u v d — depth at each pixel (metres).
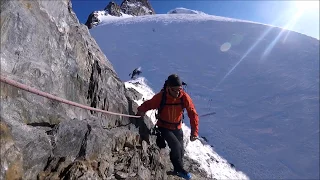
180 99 5.55
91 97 5.62
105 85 6.25
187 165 8.51
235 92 17.06
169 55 22.61
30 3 4.18
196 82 18.20
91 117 5.24
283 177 10.61
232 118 14.24
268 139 12.65
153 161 5.54
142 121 6.84
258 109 15.12
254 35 26.94
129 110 6.66
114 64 21.66
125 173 4.59
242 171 10.42
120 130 5.66
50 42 4.54
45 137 3.59
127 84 13.75
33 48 4.05
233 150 11.56
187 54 22.95
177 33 29.45
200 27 30.75
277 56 22.27
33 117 3.75
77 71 5.21
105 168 4.26
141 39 28.19
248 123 13.81
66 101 3.50
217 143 11.82
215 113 14.55
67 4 5.87
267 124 13.75
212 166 9.51
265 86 17.64
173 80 5.38
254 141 12.45
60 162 3.67
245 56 22.45
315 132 13.05
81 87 5.31
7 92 3.39
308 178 10.76
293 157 11.64
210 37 27.06
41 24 4.32
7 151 2.95
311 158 11.55
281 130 13.30
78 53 5.53
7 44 3.56
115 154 4.99
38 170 3.43
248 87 17.64
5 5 3.56
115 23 39.00
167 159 6.75
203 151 10.33
